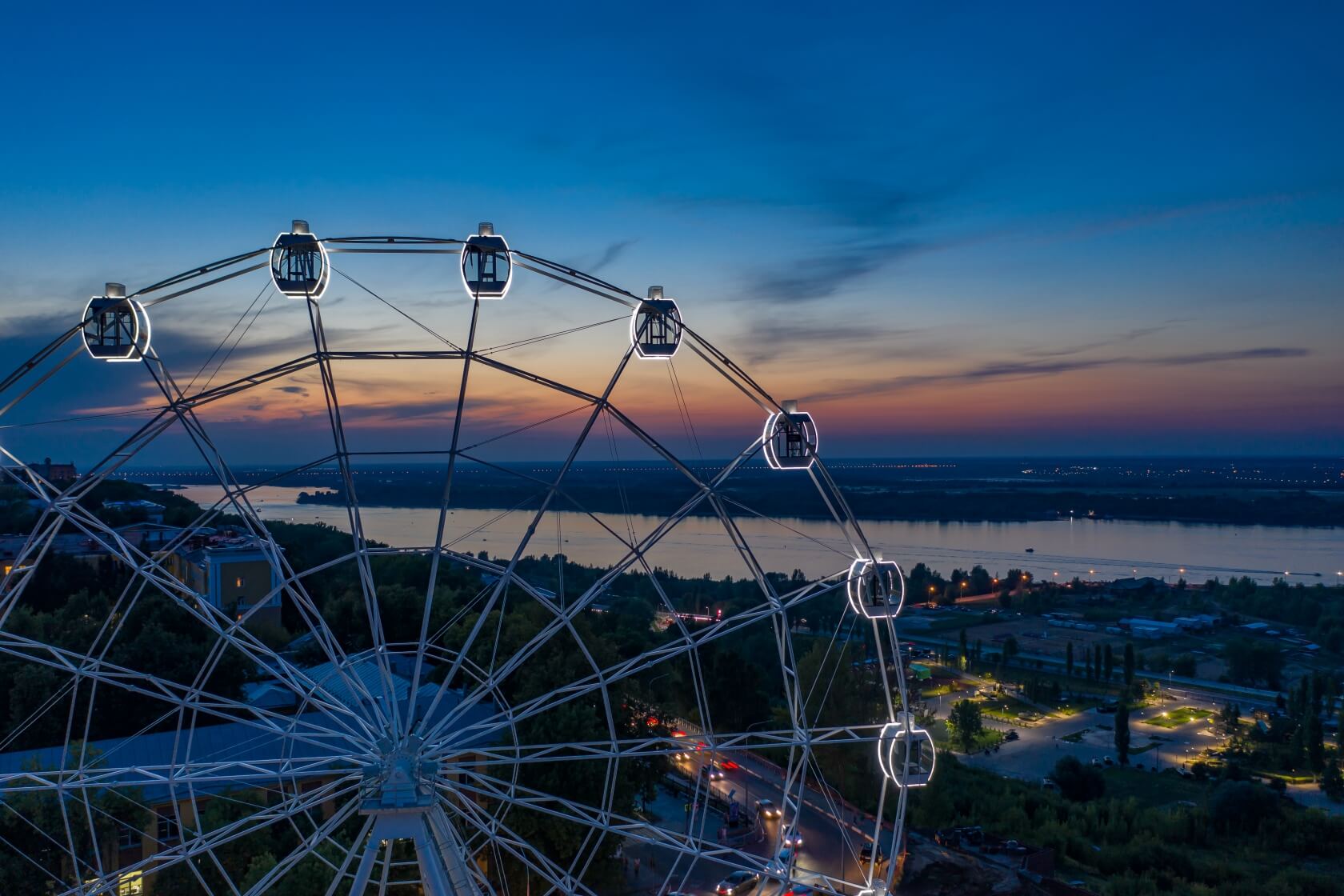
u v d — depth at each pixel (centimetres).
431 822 3847
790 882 4050
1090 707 14850
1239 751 12312
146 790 5797
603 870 6731
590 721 6788
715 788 9394
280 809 5191
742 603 18750
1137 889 7838
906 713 3975
